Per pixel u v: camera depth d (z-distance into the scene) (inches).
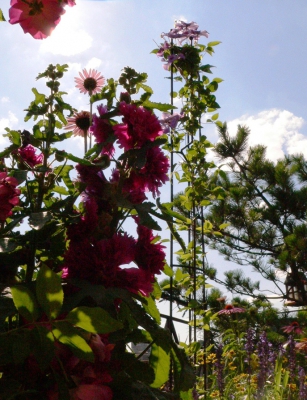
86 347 35.5
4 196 46.8
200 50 130.2
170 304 97.3
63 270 51.6
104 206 56.6
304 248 342.3
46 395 40.2
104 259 48.3
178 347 51.1
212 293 329.7
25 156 65.1
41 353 35.7
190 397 57.7
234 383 156.3
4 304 39.4
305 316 339.0
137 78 62.6
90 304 46.5
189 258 111.5
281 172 385.4
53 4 35.3
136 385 46.4
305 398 153.3
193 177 117.8
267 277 379.2
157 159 58.6
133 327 52.2
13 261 50.8
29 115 59.2
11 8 35.5
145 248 52.7
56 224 53.2
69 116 62.9
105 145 58.1
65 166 59.9
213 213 397.1
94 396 39.2
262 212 390.0
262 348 149.2
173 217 56.1
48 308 34.6
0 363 37.5
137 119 56.2
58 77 61.1
